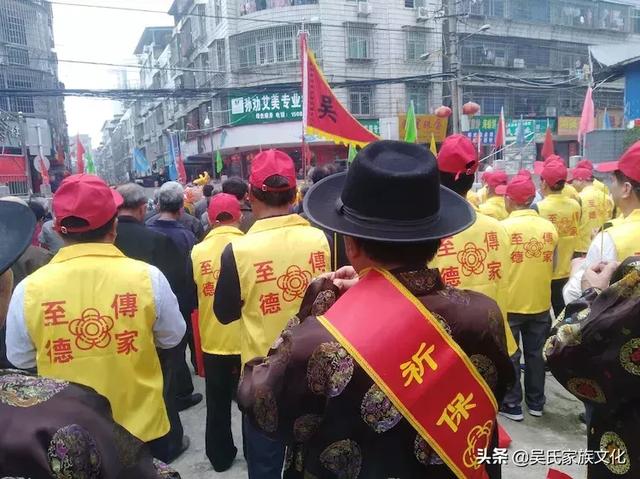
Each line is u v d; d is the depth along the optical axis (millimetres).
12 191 16297
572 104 27969
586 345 1375
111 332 2082
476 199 5996
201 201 7633
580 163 6281
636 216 2537
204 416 4113
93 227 2139
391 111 23734
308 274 2578
